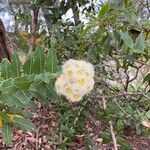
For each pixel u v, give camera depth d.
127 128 2.84
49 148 2.59
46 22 2.88
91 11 2.76
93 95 1.98
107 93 2.15
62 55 2.30
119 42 1.83
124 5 2.15
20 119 1.24
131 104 2.21
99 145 2.41
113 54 2.22
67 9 2.74
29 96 1.03
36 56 1.01
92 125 2.44
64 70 1.01
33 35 2.89
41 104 2.91
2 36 3.12
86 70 1.01
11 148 2.72
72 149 2.19
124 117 1.97
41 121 2.86
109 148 2.44
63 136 2.01
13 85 0.98
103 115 1.85
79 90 1.00
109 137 1.69
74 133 2.02
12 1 3.26
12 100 1.03
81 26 2.20
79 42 2.23
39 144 2.70
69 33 2.44
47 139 2.55
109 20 1.72
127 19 1.73
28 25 3.27
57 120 2.41
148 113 1.58
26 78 0.97
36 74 1.01
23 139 2.79
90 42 2.10
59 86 1.01
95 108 2.08
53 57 1.02
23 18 3.20
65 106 2.06
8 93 1.00
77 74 1.00
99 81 2.23
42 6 2.86
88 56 2.13
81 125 2.04
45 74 1.01
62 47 2.31
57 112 2.25
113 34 1.77
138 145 2.82
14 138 2.80
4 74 0.99
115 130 1.91
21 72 1.01
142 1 2.43
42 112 2.92
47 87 1.03
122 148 1.68
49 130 2.78
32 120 2.84
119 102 2.05
